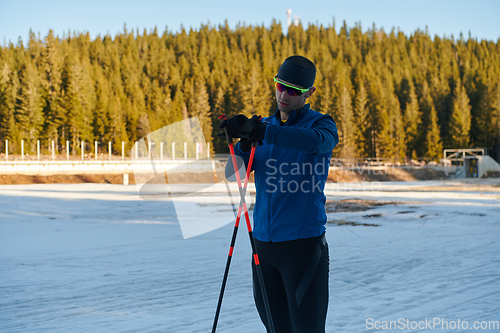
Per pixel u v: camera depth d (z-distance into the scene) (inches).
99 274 213.3
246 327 135.8
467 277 204.5
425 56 4471.0
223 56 4055.1
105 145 2847.0
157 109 3002.0
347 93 2815.0
